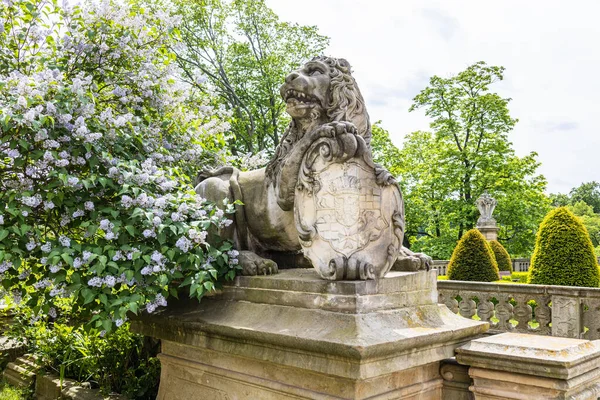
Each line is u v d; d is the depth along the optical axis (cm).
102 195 321
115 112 385
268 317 291
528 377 254
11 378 545
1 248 277
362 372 232
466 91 2439
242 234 359
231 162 516
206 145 472
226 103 2050
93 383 470
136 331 393
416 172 2647
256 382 295
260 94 2111
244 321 299
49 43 367
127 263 294
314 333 254
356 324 246
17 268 280
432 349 273
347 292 261
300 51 2141
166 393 377
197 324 318
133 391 430
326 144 277
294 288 289
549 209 2427
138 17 387
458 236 2503
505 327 727
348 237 271
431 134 2875
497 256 1808
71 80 355
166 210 324
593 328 658
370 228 275
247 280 323
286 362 266
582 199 7212
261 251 368
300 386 272
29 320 559
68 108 300
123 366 459
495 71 2394
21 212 282
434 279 320
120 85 401
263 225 345
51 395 471
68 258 277
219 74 2078
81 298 301
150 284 305
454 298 773
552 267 884
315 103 301
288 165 298
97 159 315
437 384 295
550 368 244
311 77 300
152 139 377
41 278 309
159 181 322
